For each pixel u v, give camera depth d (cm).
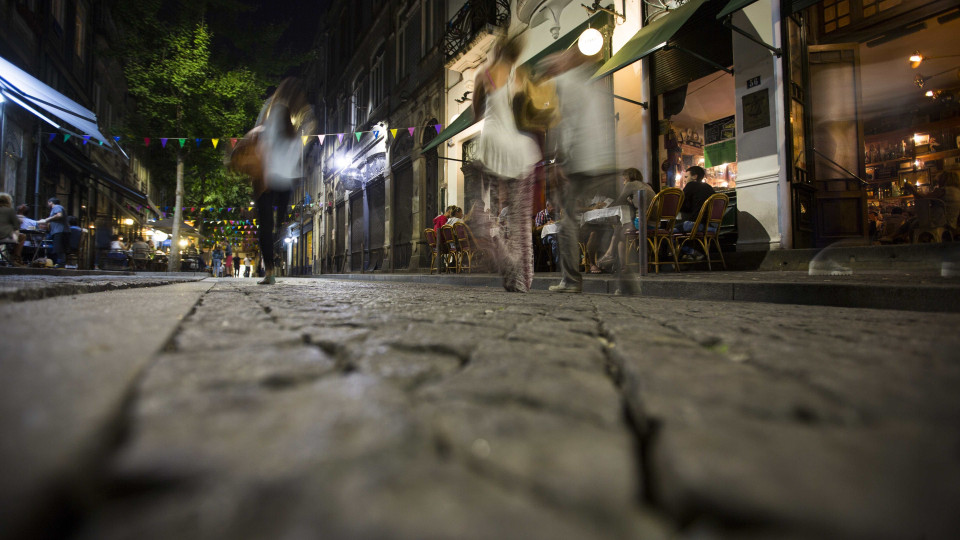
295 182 527
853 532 34
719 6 720
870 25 720
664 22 751
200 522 33
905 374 86
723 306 273
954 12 656
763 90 689
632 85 891
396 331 145
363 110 2212
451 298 327
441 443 51
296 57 1684
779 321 181
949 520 36
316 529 32
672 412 62
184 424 53
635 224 583
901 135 831
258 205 546
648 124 862
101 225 1599
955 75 765
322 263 2895
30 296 206
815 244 708
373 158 1998
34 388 58
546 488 41
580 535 33
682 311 234
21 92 808
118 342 98
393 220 1791
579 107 367
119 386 59
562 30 1037
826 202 711
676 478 42
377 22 2017
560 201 408
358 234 2208
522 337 138
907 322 176
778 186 671
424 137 1560
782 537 34
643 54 679
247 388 70
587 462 47
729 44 761
